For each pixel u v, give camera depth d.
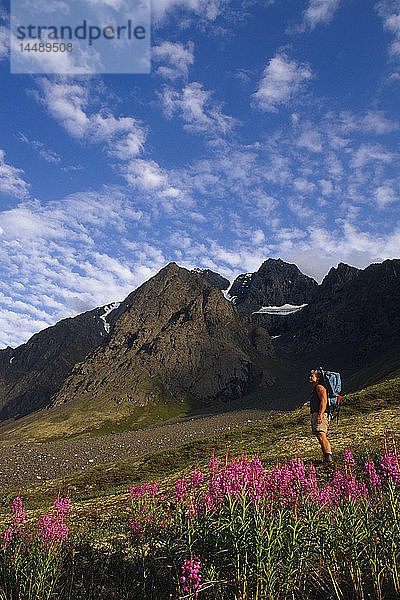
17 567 7.79
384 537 6.86
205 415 184.12
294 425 41.81
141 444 92.81
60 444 100.56
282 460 20.47
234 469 8.12
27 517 17.62
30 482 53.41
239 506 7.42
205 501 7.99
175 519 8.20
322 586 6.68
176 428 128.25
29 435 181.62
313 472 8.59
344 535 7.01
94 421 193.62
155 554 8.52
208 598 6.63
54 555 8.43
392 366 104.94
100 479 33.97
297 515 7.38
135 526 9.66
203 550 7.29
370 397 42.00
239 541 6.75
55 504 9.33
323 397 13.78
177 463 36.25
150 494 10.45
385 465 8.42
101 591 7.96
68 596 7.68
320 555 7.00
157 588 7.61
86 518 16.59
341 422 32.16
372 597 6.28
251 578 6.63
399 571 6.51
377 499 7.94
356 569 6.66
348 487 8.30
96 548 10.12
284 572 6.55
